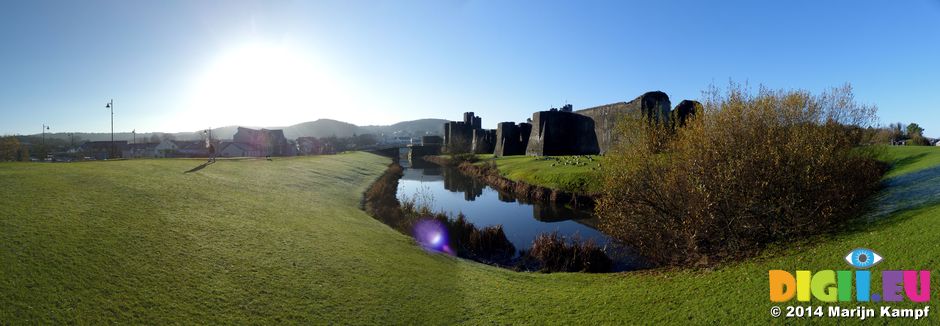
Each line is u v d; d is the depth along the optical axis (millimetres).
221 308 9430
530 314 10672
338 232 17641
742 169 16031
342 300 10711
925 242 10492
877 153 25109
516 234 23906
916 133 67188
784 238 15070
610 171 20016
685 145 17656
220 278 10781
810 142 17469
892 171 24766
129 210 14977
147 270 10430
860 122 22312
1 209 12688
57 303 8398
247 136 138125
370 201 32031
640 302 10977
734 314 9414
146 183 20844
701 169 16125
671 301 10750
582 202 32188
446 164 91875
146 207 15883
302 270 12148
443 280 13195
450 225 22797
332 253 14156
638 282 12930
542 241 19422
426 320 10258
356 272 12688
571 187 35406
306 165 47969
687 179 16547
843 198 17125
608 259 17844
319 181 36781
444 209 32969
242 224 16000
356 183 42438
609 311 10570
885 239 11703
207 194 20891
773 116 18422
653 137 19438
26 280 8875
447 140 124875
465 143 106688
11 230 11102
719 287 11180
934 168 21688
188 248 12289
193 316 8922
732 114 17953
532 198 37125
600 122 66000
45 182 17484
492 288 12766
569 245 19297
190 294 9758
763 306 9492
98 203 15180
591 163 43781
